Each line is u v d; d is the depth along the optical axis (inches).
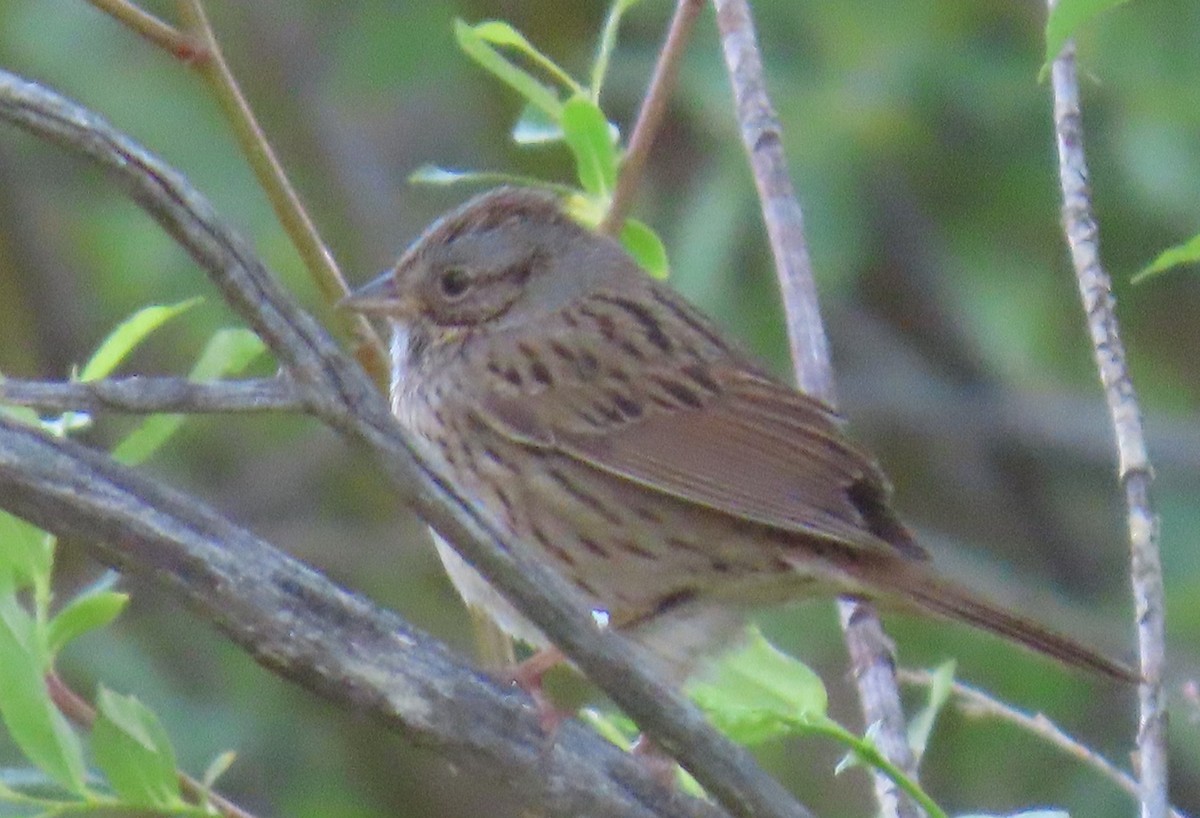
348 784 514.6
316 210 573.6
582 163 343.6
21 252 563.2
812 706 312.2
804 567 323.0
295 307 236.5
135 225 542.6
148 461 531.8
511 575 245.4
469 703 266.1
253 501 555.5
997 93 486.6
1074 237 309.7
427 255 361.1
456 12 527.2
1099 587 554.6
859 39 483.5
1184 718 471.8
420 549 545.0
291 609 258.8
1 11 522.6
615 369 344.8
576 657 249.6
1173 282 535.8
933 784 496.7
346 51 530.6
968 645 487.8
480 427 346.6
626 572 338.6
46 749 275.4
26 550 288.4
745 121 350.3
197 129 521.0
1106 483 560.1
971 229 517.7
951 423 559.8
